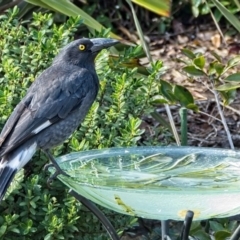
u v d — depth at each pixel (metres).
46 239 9.31
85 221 9.95
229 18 12.59
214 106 14.44
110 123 10.29
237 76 11.19
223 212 7.25
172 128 11.57
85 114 10.04
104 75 10.72
